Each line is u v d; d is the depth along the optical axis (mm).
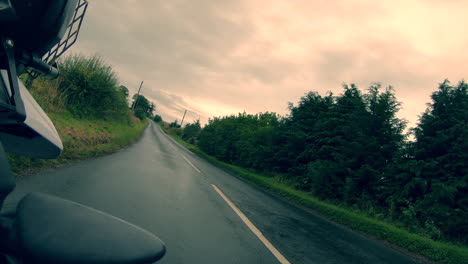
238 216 5844
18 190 3740
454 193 9250
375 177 11844
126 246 476
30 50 936
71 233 459
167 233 3781
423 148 10375
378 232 7141
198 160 22797
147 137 32938
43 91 12492
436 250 5957
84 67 16500
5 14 721
